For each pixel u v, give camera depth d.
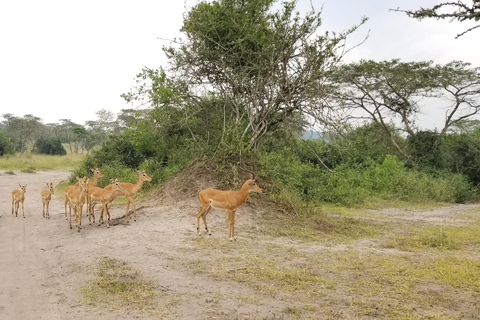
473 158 23.30
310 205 12.94
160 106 14.20
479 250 8.80
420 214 14.77
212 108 15.58
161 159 19.34
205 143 14.27
